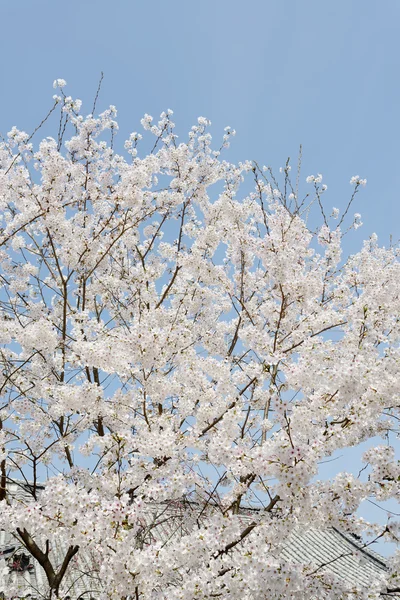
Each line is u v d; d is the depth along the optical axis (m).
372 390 3.79
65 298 6.13
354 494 3.63
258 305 6.72
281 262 4.82
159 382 4.83
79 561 5.83
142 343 4.34
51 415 5.06
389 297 4.68
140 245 7.77
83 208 7.21
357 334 4.37
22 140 6.68
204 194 7.24
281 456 3.44
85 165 7.25
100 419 5.30
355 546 9.21
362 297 4.77
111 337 4.68
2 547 6.86
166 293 6.66
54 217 6.06
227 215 6.40
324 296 6.12
